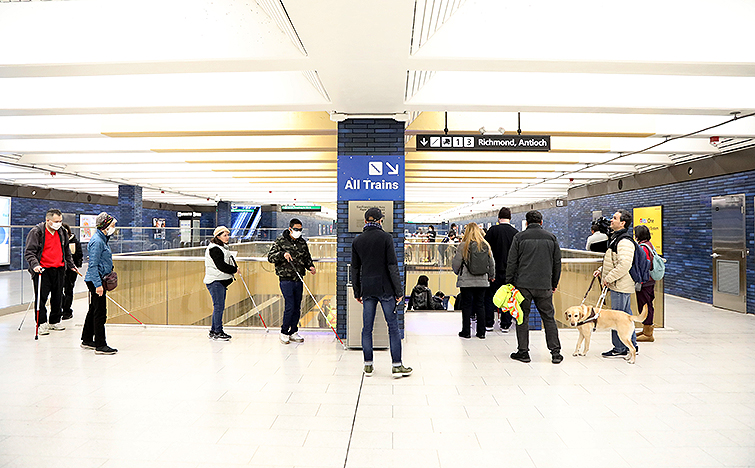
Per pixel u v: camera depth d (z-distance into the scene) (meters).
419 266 14.05
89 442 3.43
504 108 6.13
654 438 3.52
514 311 5.55
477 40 4.27
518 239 5.64
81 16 4.30
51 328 7.42
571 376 5.03
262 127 7.63
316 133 7.90
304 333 7.22
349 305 6.16
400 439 3.49
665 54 4.33
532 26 4.29
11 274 9.22
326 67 4.57
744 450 3.33
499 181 15.38
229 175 14.70
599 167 12.52
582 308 5.86
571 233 18.58
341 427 3.70
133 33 4.31
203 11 4.27
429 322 8.03
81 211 22.03
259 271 7.53
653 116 7.70
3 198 17.84
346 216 6.64
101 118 7.81
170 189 19.48
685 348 6.31
